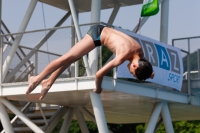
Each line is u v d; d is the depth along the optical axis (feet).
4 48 81.71
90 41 28.53
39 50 79.10
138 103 90.68
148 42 80.02
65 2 100.89
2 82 80.12
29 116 96.12
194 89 93.66
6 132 82.07
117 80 73.97
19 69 81.46
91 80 71.92
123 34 28.37
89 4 102.37
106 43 28.37
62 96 80.79
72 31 75.51
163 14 95.14
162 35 94.84
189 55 94.02
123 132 212.02
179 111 105.19
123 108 100.32
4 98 81.71
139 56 27.84
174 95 87.66
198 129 189.26
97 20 78.74
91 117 99.96
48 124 93.56
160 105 88.74
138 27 80.59
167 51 85.10
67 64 29.25
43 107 100.17
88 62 72.59
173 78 86.12
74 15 74.08
